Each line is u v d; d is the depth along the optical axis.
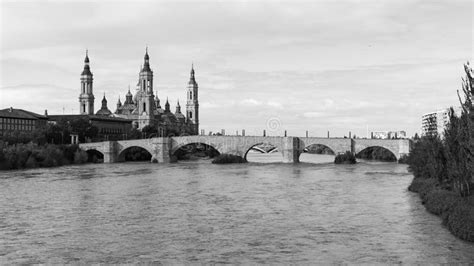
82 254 48.53
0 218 67.38
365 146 193.75
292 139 196.88
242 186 104.44
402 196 85.38
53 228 60.47
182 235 56.06
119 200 83.56
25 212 72.19
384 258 45.78
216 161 195.38
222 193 92.25
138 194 91.44
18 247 51.44
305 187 101.50
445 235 54.03
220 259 46.41
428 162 89.69
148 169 163.00
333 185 105.06
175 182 114.19
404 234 54.91
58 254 48.62
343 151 194.75
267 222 63.09
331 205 76.31
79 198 86.44
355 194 89.12
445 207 63.03
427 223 60.72
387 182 110.50
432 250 47.97
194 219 65.50
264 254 47.94
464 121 62.56
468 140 61.75
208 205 77.31
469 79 57.91
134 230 58.91
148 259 46.59
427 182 87.69
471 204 58.19
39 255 48.31
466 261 44.22
